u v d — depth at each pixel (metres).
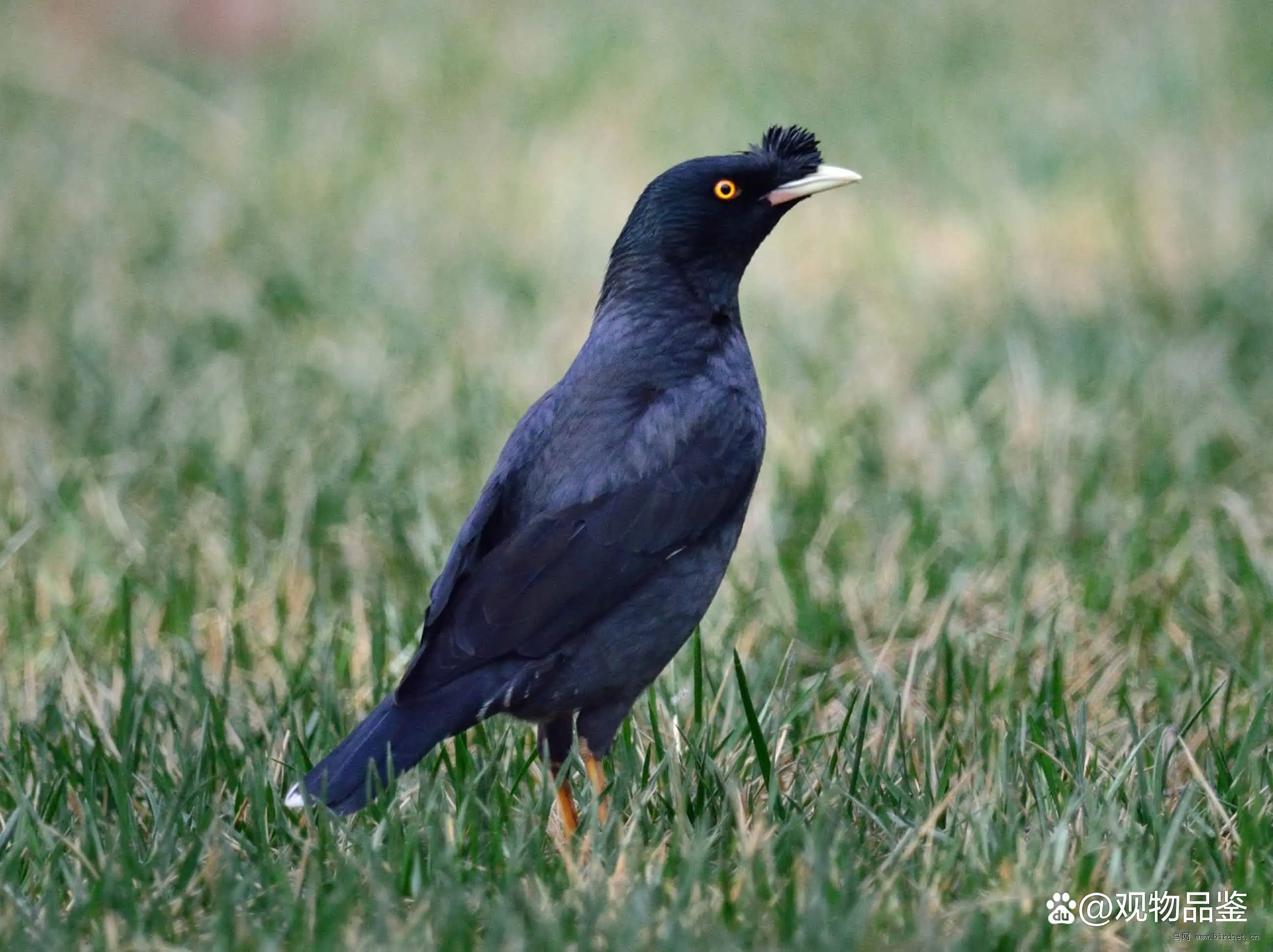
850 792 8.09
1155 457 12.93
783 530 11.89
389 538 11.89
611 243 19.97
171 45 29.69
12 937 6.85
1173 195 20.59
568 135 24.86
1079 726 8.41
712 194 8.66
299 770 8.40
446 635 7.96
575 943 6.74
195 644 10.16
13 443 13.70
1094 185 21.41
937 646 9.72
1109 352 15.51
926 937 6.67
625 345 8.61
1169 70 26.11
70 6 29.64
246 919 6.91
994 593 10.94
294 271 18.30
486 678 7.91
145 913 7.07
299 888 7.26
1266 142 22.58
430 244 19.86
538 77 28.02
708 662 9.86
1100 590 10.67
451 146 24.55
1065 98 25.66
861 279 18.59
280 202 21.67
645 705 9.38
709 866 7.50
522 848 7.43
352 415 14.21
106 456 13.41
